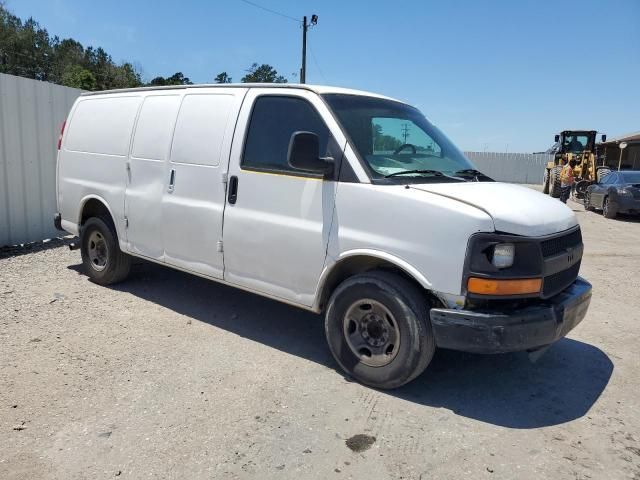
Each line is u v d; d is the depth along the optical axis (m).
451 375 4.28
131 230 5.60
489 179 4.59
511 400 3.90
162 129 5.27
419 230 3.61
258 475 2.94
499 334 3.42
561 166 23.97
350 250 3.89
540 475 3.03
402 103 5.07
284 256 4.28
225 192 4.66
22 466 2.93
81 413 3.49
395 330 3.78
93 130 6.10
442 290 3.54
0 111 7.79
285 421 3.49
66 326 4.99
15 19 59.81
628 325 5.64
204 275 4.93
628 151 36.31
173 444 3.19
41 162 8.56
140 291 6.14
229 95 4.81
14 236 8.22
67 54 65.06
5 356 4.28
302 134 3.80
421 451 3.22
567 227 3.91
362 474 2.99
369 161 3.99
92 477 2.87
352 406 3.71
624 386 4.18
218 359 4.40
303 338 4.93
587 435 3.46
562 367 4.51
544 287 3.63
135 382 3.94
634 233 13.04
